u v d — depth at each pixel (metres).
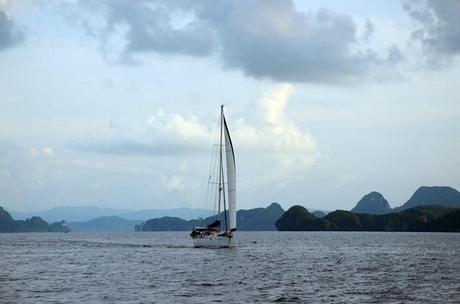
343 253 112.12
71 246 143.38
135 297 46.47
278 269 72.69
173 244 156.00
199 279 60.16
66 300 44.69
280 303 43.78
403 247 138.38
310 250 123.69
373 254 108.38
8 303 43.31
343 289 52.00
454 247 137.12
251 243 166.88
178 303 43.44
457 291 50.16
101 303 43.25
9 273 66.25
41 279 59.62
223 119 109.00
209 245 110.62
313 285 55.09
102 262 84.19
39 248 132.38
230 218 108.00
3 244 158.88
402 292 49.69
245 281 58.44
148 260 88.19
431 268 74.00
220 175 110.12
